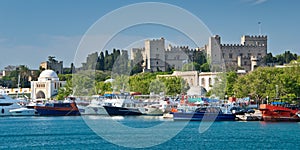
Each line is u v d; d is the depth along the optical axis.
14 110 156.12
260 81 155.75
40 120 137.88
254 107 151.12
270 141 89.88
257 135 98.50
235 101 155.12
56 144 86.19
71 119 139.12
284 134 100.50
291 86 151.62
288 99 148.25
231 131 105.62
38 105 158.62
